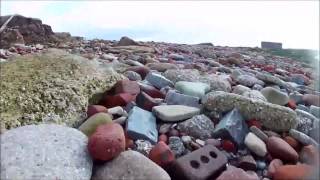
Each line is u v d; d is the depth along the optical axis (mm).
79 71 843
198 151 626
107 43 2641
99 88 837
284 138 754
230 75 1307
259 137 729
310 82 1480
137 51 2051
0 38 2164
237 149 708
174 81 1039
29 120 671
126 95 848
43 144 538
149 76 1022
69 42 2703
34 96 715
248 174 596
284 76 1690
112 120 719
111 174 538
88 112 753
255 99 823
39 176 494
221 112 803
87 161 545
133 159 549
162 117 765
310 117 859
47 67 835
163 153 600
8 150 520
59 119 702
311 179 524
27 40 2521
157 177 529
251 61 2240
